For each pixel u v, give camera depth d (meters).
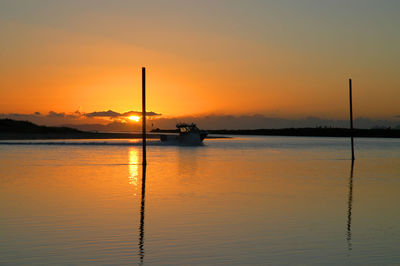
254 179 27.83
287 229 12.98
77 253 10.22
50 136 145.12
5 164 39.25
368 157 55.91
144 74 39.75
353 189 22.92
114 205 17.12
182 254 10.23
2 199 18.50
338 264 9.53
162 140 105.25
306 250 10.66
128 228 12.96
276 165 40.94
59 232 12.34
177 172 32.62
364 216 15.12
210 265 9.40
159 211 15.84
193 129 98.44
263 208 16.67
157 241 11.44
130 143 101.00
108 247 10.77
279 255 10.21
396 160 49.53
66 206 16.77
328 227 13.30
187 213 15.49
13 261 9.54
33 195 19.77
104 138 146.38
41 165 38.41
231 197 19.56
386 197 19.95
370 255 10.23
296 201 18.53
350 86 48.38
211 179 27.62
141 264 9.42
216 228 13.06
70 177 28.17
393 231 12.77
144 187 23.09
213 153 64.56
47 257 9.88
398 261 9.75
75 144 92.19
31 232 12.31
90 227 13.05
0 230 12.55
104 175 29.75
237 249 10.71
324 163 44.22
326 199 19.22
